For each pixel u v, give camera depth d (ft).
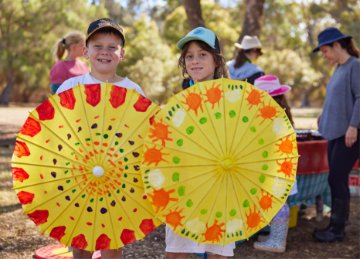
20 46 94.12
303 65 110.63
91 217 9.35
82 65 18.86
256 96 9.40
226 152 9.23
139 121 9.39
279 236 15.30
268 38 111.34
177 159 9.12
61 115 9.28
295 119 66.13
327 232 16.44
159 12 106.83
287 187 9.61
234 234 9.34
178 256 10.46
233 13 86.58
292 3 97.96
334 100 15.97
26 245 14.88
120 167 9.34
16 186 9.24
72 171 9.30
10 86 99.30
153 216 9.41
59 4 94.63
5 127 47.75
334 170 16.16
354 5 92.89
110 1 119.03
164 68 81.51
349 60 15.89
